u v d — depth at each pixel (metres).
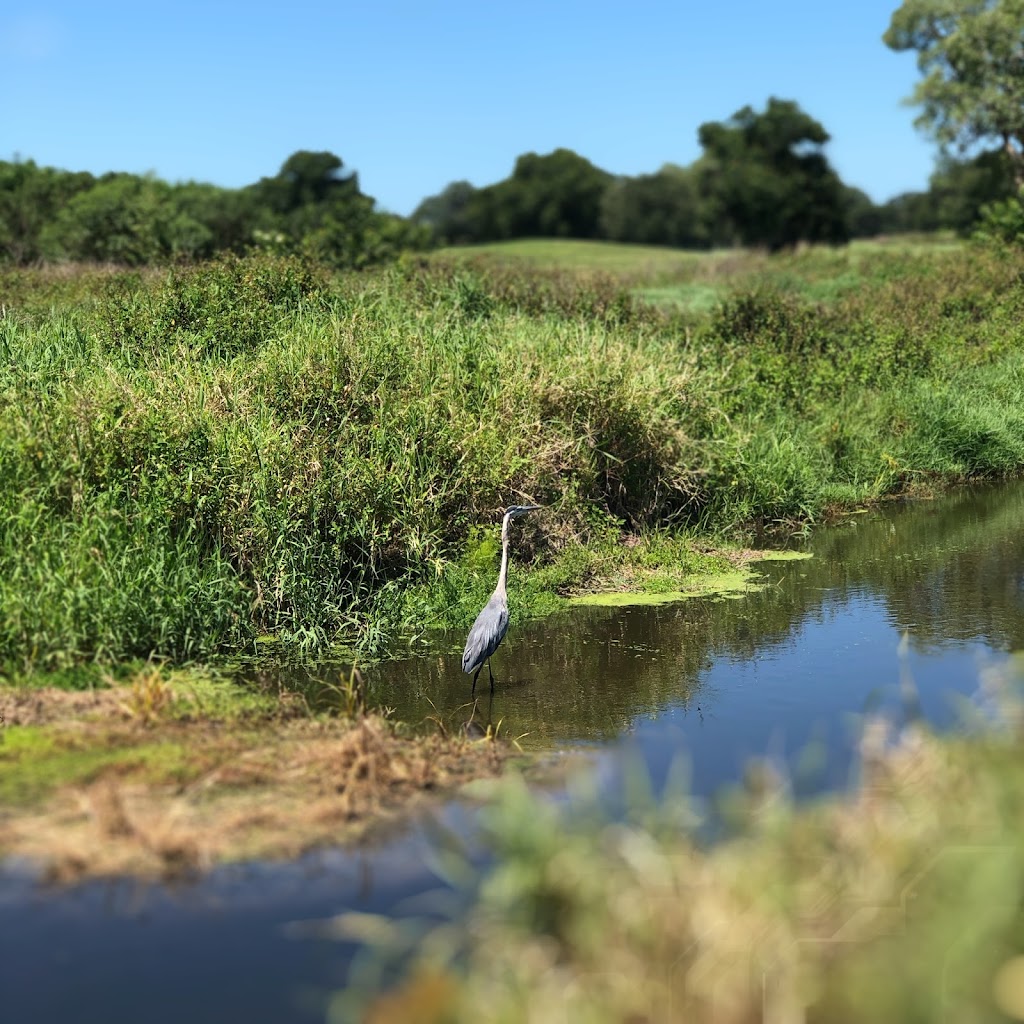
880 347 19.72
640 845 4.87
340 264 27.53
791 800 5.25
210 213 39.72
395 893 5.33
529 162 125.75
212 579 9.29
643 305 21.00
